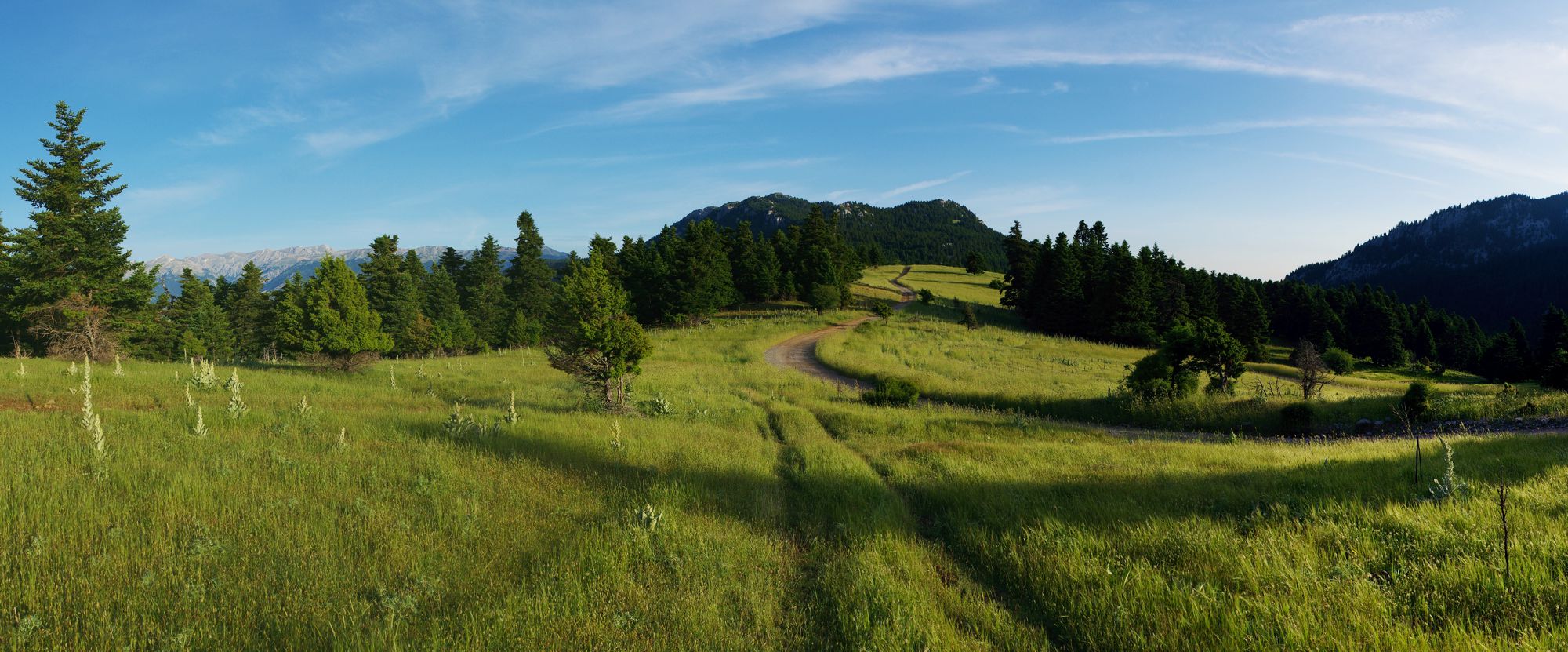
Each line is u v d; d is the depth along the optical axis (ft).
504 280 313.32
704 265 257.34
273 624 15.56
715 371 139.03
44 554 18.35
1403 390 134.82
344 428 40.57
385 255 264.93
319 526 22.44
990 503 32.12
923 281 423.23
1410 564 19.15
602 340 72.49
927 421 77.46
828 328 234.58
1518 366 258.37
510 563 20.81
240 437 38.19
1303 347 97.14
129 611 15.47
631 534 24.36
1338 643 14.78
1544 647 13.70
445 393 90.99
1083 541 24.53
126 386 61.21
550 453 41.75
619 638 16.25
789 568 23.53
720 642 16.60
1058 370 148.05
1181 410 84.07
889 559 24.06
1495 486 26.63
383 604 16.56
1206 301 258.16
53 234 136.46
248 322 240.53
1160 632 16.74
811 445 55.36
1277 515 26.14
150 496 24.39
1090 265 303.89
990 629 18.10
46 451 29.78
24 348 148.66
